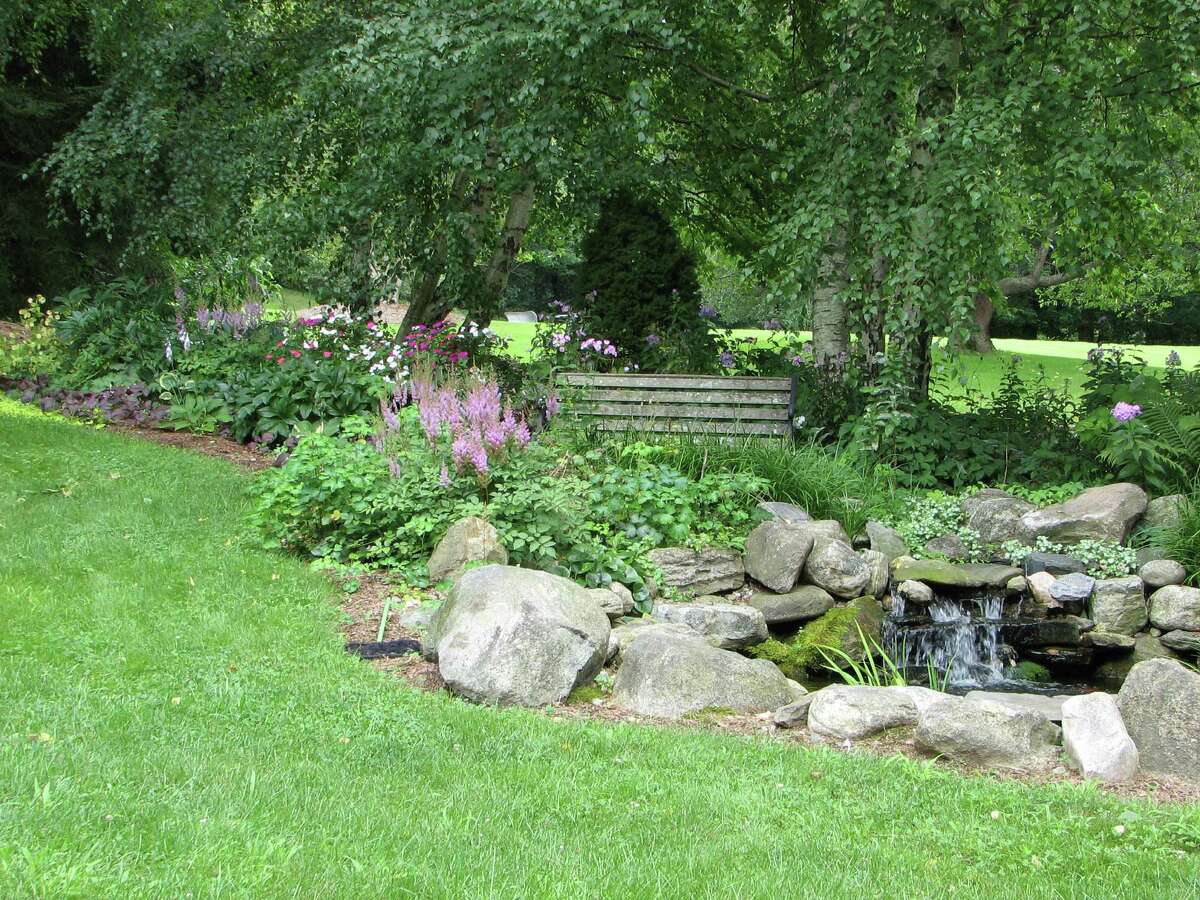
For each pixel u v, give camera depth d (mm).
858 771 4520
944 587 8234
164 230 13062
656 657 5551
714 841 3697
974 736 4852
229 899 2957
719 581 8016
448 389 7883
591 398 10141
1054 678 7594
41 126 16797
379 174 11422
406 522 7438
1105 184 10352
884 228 9430
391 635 6113
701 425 9961
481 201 13336
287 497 7578
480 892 3170
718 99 12742
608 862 3457
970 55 10305
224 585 6590
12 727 4195
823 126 10398
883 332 11078
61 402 11820
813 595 7816
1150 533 8648
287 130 12109
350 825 3576
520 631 5434
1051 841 3812
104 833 3264
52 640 5410
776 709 5508
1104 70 9094
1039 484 9758
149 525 7652
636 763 4484
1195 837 3873
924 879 3453
